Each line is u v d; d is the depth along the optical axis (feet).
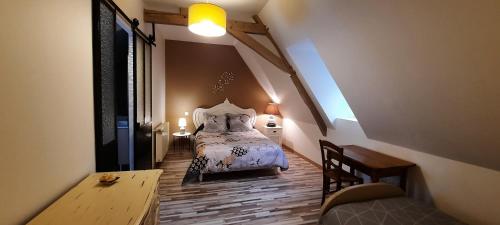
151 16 10.65
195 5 7.55
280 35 10.91
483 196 6.28
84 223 3.26
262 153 12.17
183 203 9.24
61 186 4.19
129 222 3.31
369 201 6.40
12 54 3.03
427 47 5.14
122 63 8.67
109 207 3.72
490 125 5.22
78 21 4.67
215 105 18.03
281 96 16.72
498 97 4.62
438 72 5.35
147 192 4.30
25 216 3.34
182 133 16.44
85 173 5.03
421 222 5.46
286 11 9.07
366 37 6.42
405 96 6.79
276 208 8.98
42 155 3.67
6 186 3.00
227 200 9.55
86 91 5.04
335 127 12.57
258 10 10.80
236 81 18.30
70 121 4.44
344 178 8.91
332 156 9.25
